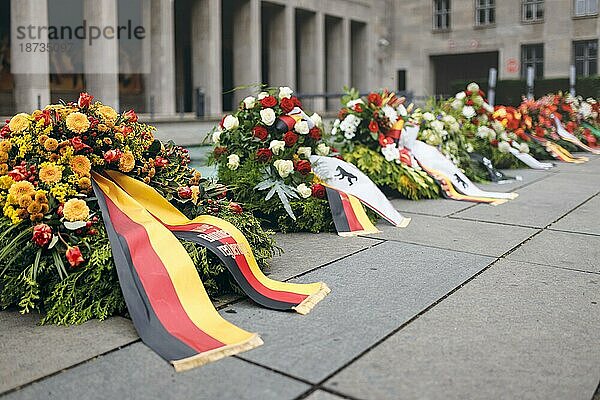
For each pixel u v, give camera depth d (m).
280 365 3.38
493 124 12.01
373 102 8.57
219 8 28.97
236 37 31.25
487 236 6.48
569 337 3.79
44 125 4.65
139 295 3.93
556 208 8.16
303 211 6.53
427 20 41.09
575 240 6.33
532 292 4.64
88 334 3.85
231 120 6.89
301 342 3.68
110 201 4.56
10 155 4.66
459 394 3.07
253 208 6.68
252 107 7.00
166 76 26.86
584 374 3.30
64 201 4.39
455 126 10.53
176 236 4.51
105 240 4.30
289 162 6.55
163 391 3.11
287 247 5.98
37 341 3.75
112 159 4.70
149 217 4.55
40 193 4.29
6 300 4.29
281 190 6.53
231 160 6.75
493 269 5.24
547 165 12.84
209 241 4.48
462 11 40.25
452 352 3.55
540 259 5.58
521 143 13.24
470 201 8.63
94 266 4.17
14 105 25.48
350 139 8.66
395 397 3.04
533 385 3.17
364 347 3.61
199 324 3.82
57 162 4.55
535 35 38.28
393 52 42.06
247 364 3.39
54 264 4.19
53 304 4.17
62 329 3.94
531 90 21.03
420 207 8.19
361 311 4.20
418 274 5.06
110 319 4.11
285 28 32.97
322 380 3.21
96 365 3.42
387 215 7.01
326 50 38.12
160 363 3.43
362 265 5.32
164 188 5.07
